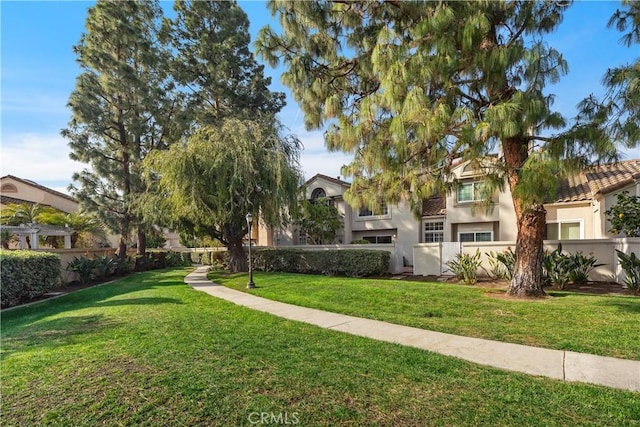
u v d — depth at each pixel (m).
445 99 7.54
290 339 5.75
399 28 8.20
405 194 9.22
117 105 21.58
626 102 6.21
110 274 19.56
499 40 7.94
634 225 11.24
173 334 6.07
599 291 9.88
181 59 24.95
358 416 3.27
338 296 9.98
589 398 3.54
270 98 27.45
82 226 25.73
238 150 16.45
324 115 8.98
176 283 14.96
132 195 20.67
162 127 23.19
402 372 4.29
